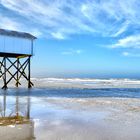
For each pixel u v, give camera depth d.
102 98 18.91
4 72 30.27
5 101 15.70
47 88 32.03
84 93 23.98
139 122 8.82
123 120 9.23
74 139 6.20
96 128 7.65
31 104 14.22
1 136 6.38
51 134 6.66
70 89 30.59
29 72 31.47
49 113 10.76
